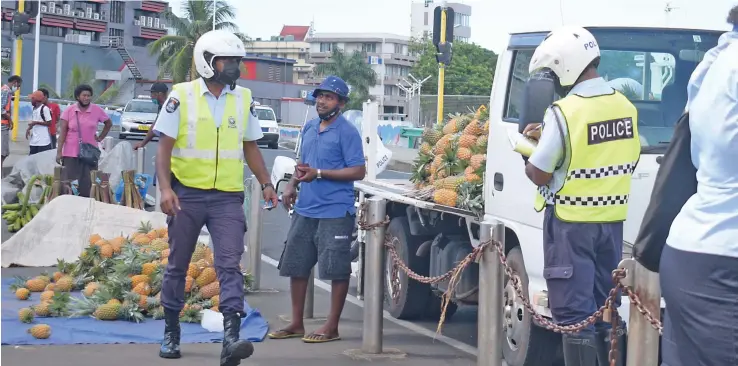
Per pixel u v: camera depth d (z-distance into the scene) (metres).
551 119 5.85
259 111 43.19
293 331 8.26
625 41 7.09
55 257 11.00
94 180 12.36
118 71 89.62
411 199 8.56
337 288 8.10
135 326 8.14
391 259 9.62
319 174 7.91
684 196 4.19
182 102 6.88
